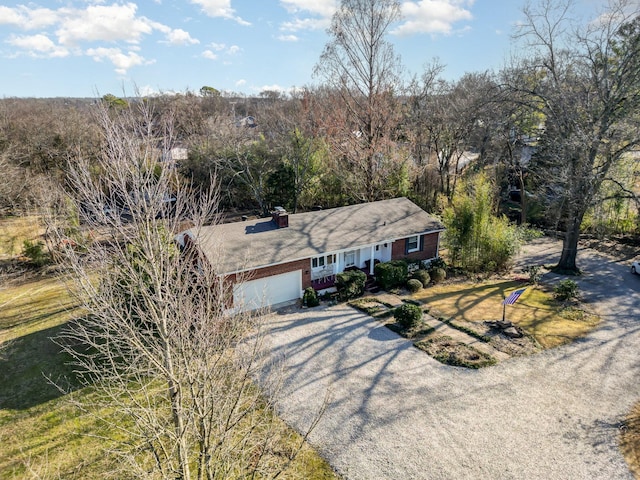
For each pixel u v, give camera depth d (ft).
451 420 39.50
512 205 128.98
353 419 39.93
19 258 88.94
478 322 59.52
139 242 23.66
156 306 25.73
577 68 76.18
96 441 37.99
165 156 27.37
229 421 24.75
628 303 65.62
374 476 33.42
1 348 54.19
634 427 38.04
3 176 94.43
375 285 73.31
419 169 113.91
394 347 52.90
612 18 68.64
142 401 41.29
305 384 45.34
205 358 23.02
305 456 35.40
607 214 97.04
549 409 40.78
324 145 116.67
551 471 33.42
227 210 129.29
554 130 87.86
